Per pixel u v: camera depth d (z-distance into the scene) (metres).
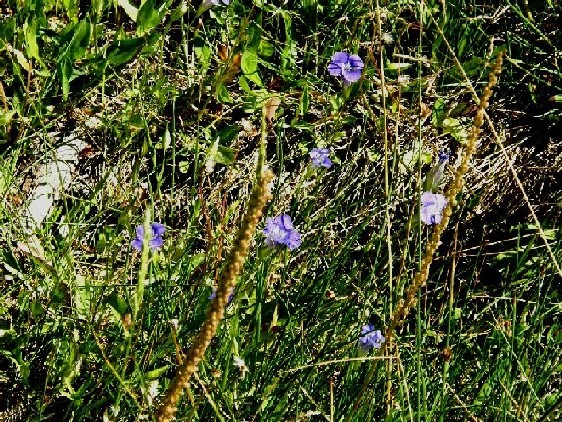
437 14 1.85
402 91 1.78
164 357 1.35
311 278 1.51
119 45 1.60
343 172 1.67
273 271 1.49
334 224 1.58
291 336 1.42
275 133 1.63
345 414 1.35
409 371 1.40
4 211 1.42
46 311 1.36
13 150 1.53
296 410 1.29
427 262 1.10
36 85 1.57
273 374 1.36
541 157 1.81
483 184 1.75
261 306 1.39
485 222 1.72
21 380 1.36
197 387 1.34
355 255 1.60
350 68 1.62
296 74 1.76
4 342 1.36
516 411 1.39
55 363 1.36
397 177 1.61
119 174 1.54
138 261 1.50
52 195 1.55
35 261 1.36
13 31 1.53
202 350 0.93
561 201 1.74
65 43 1.55
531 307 1.59
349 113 1.75
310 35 1.77
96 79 1.61
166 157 1.62
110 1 1.64
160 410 0.95
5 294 1.41
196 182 1.61
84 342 1.34
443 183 1.72
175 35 1.73
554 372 1.49
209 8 1.68
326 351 1.40
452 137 1.79
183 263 1.44
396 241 1.59
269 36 1.76
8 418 1.35
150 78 1.66
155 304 1.38
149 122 1.62
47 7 1.62
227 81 1.68
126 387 1.22
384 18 1.80
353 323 1.43
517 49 1.90
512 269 1.66
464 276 1.65
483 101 1.04
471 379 1.46
